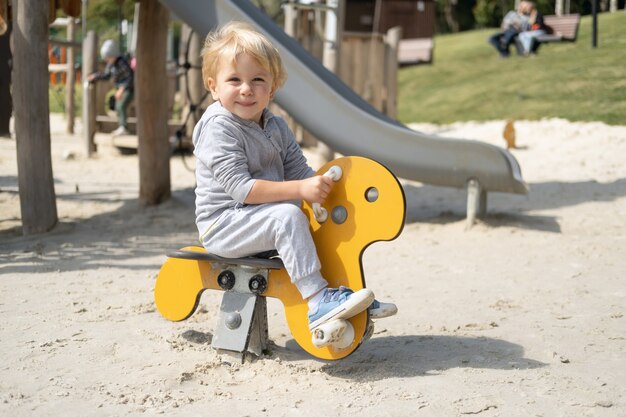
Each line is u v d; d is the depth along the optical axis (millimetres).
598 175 8789
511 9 33312
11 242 5680
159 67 7113
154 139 7176
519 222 6500
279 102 6445
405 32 26219
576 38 18125
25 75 5777
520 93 14438
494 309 4105
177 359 3254
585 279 4766
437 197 7988
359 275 3061
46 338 3518
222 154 3057
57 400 2801
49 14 6312
